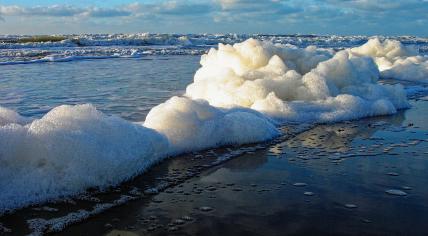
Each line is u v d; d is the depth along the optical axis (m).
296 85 9.16
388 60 18.05
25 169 4.05
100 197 4.16
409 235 3.42
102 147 4.45
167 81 13.84
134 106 9.12
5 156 4.03
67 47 39.69
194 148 5.84
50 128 4.34
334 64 10.15
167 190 4.41
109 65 20.08
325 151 5.91
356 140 6.52
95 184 4.30
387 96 9.60
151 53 30.84
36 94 10.73
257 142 6.30
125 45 46.69
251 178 4.80
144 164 4.94
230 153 5.76
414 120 8.05
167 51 33.00
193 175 4.88
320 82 9.09
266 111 7.98
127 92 11.22
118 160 4.49
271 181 4.70
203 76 11.77
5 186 3.89
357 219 3.71
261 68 10.54
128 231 3.49
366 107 8.62
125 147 4.66
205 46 45.75
